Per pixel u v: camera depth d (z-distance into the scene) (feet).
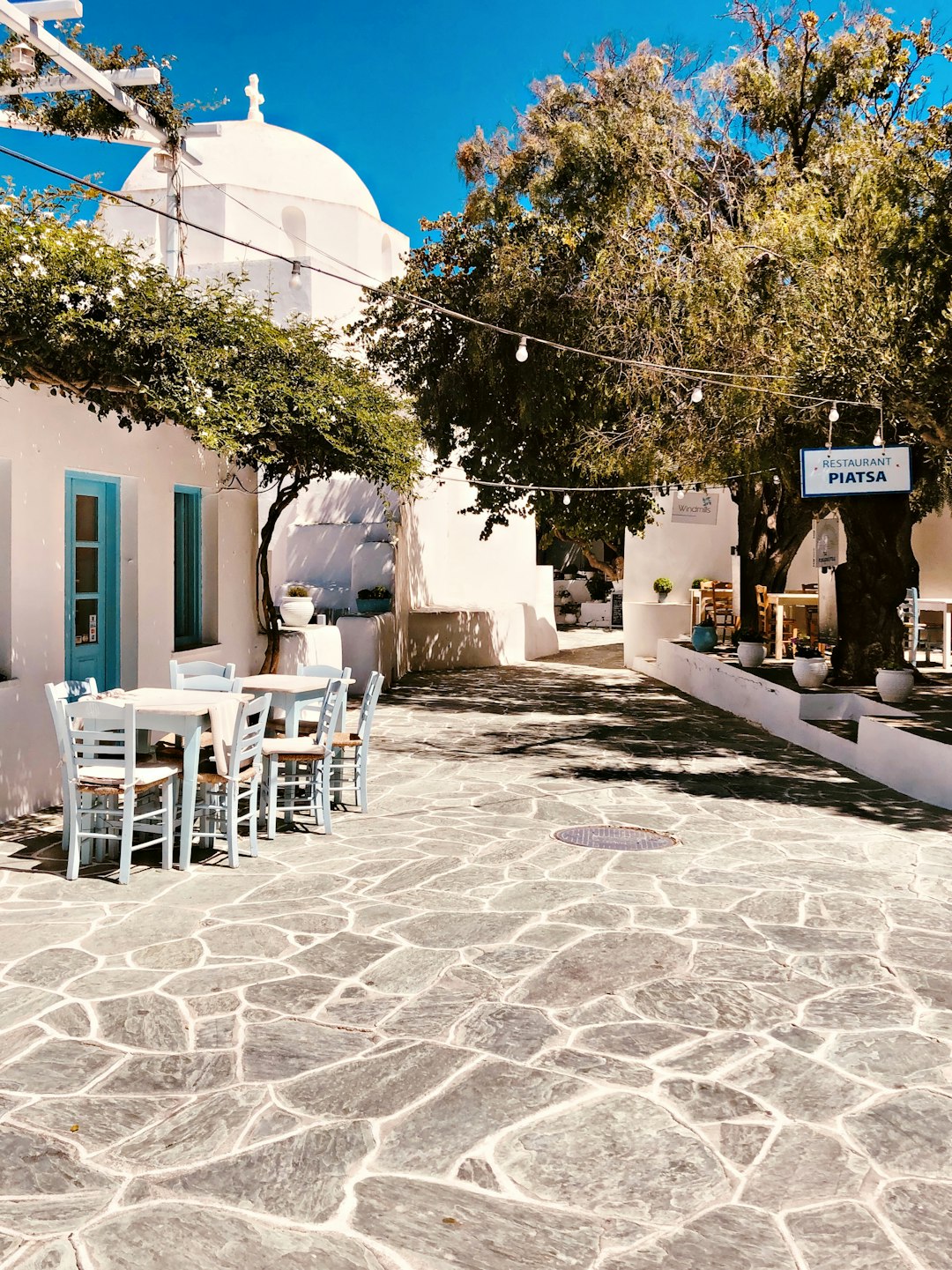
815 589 66.64
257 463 34.58
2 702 23.91
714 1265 8.69
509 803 28.19
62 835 23.00
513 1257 8.78
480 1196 9.66
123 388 23.73
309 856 22.08
